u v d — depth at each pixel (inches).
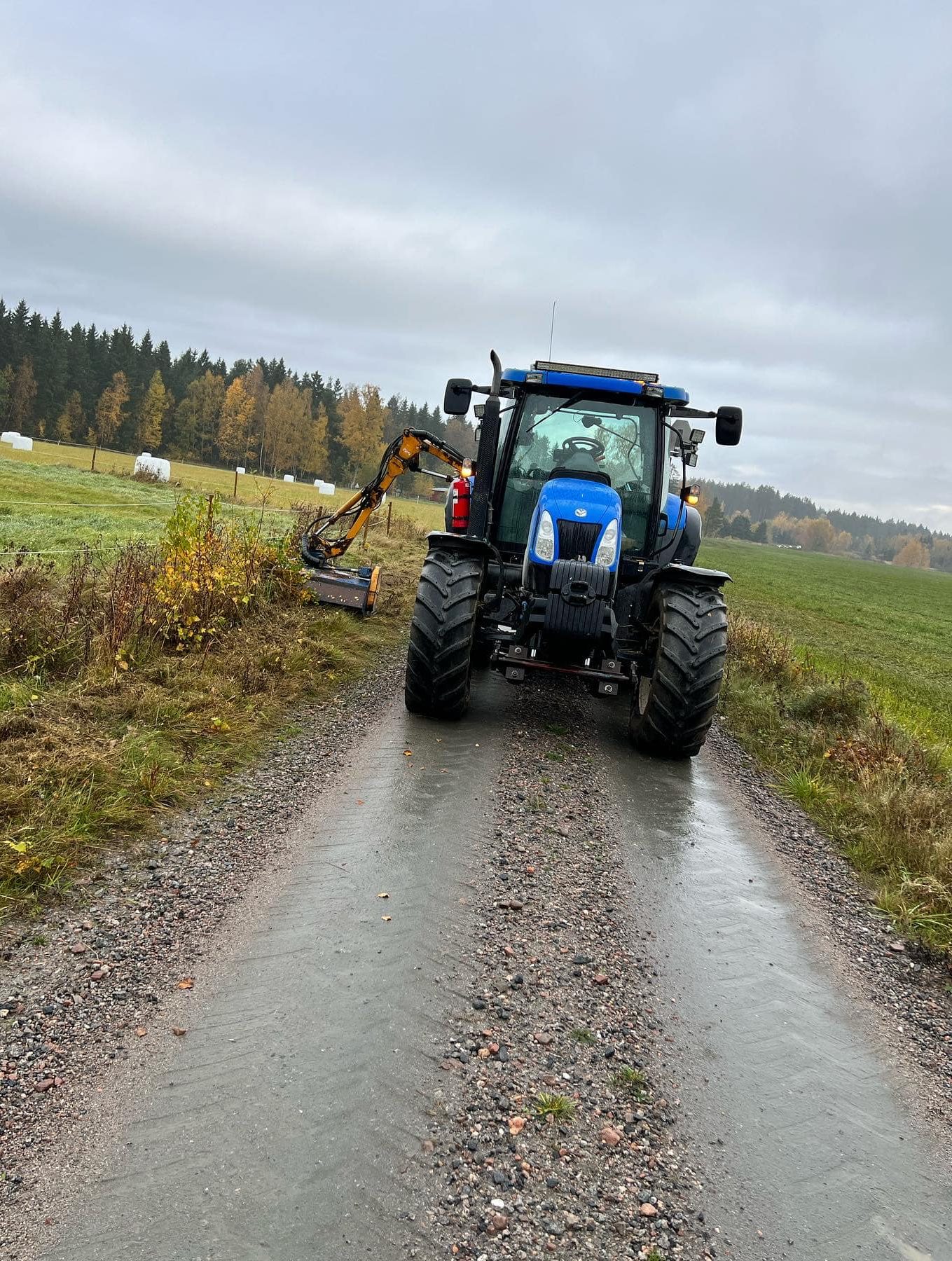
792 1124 104.7
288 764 197.3
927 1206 94.7
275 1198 85.0
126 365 3809.1
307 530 398.3
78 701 204.1
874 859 186.9
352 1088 100.7
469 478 306.0
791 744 271.4
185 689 226.8
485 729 245.3
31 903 129.5
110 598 261.3
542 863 164.2
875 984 139.3
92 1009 109.3
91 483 936.3
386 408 4079.7
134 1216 81.7
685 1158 97.0
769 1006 128.4
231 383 4608.8
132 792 166.9
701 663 230.4
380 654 316.2
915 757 253.8
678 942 143.4
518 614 242.7
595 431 264.4
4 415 3211.1
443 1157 92.7
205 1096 97.4
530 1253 82.5
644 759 240.8
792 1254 86.1
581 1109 102.3
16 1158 86.9
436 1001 118.6
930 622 1140.5
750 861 180.2
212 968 120.3
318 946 128.3
